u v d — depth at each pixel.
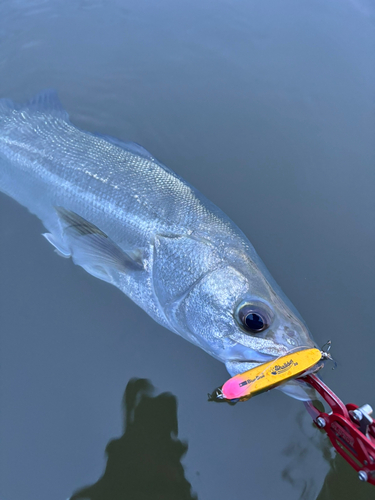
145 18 0.77
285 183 0.56
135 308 0.46
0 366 0.42
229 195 0.55
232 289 0.38
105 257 0.45
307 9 0.78
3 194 0.52
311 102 0.65
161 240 0.43
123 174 0.47
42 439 0.39
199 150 0.60
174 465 0.38
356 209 0.54
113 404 0.41
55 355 0.43
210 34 0.74
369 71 0.69
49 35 0.74
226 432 0.40
